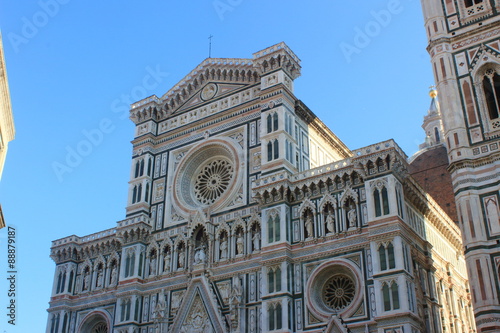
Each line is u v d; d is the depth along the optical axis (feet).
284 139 197.36
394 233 161.38
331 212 178.91
